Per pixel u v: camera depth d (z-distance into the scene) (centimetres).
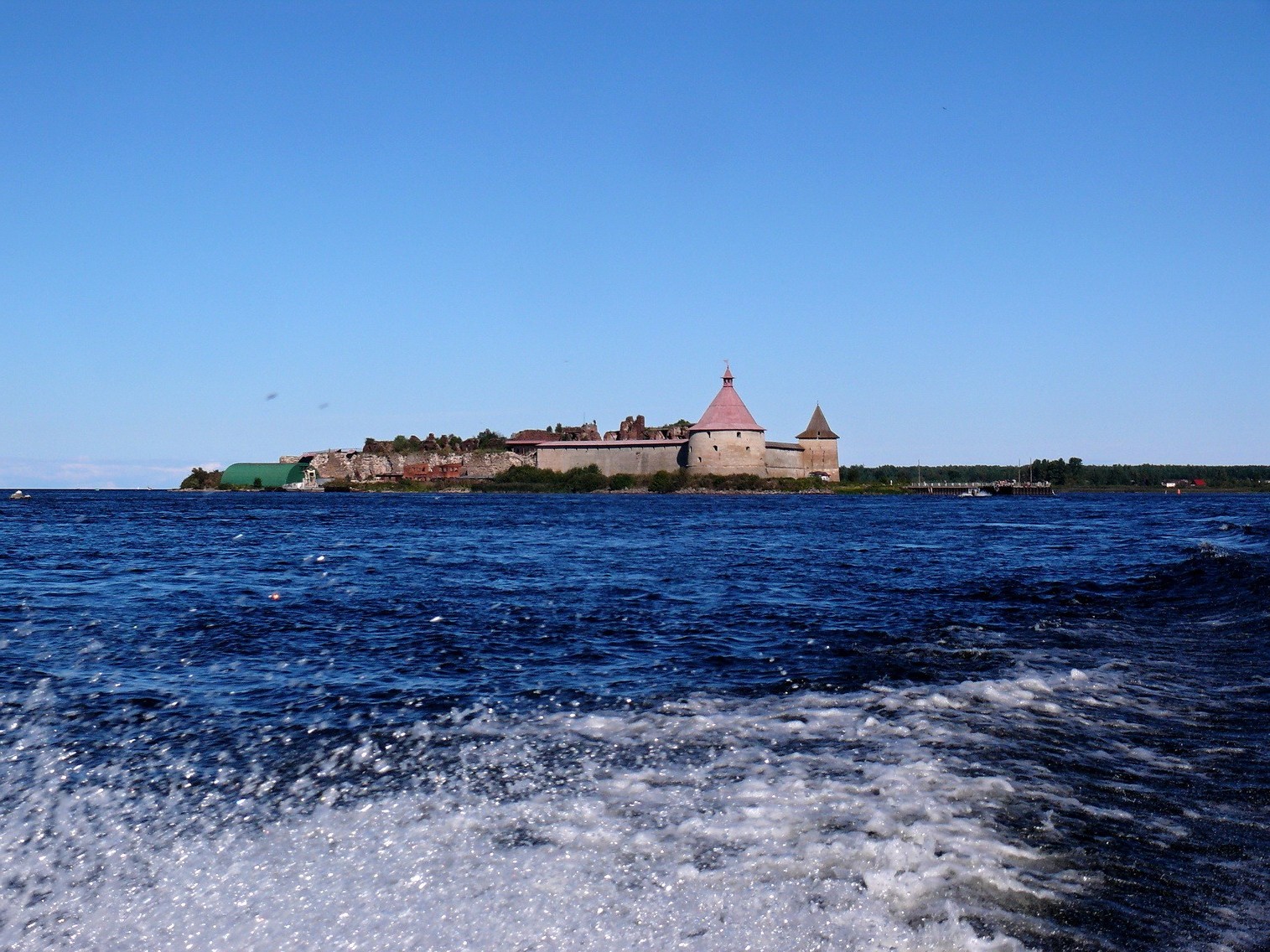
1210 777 721
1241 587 1681
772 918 503
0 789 720
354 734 862
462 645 1341
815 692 1012
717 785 695
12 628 1491
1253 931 488
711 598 1856
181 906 536
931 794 674
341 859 585
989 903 515
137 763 783
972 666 1145
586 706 966
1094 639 1330
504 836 609
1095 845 590
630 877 549
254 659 1245
